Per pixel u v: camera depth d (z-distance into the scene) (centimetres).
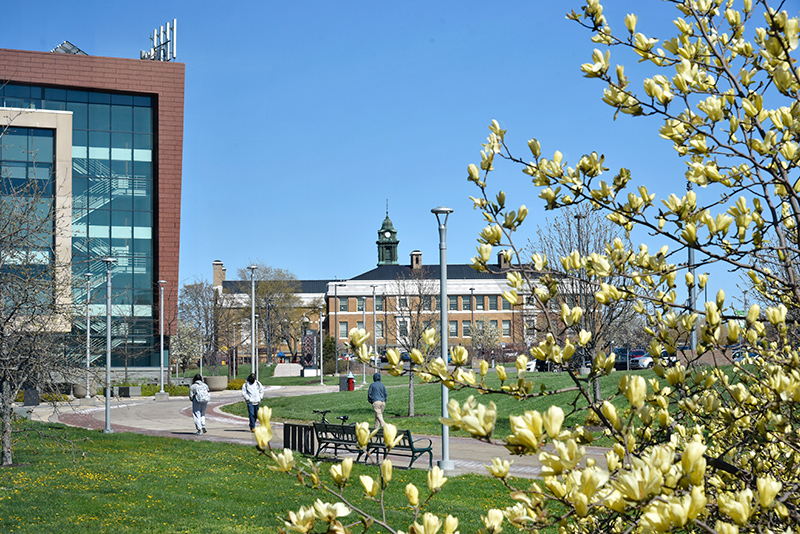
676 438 305
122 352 4297
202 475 1203
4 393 1261
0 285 1171
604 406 222
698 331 285
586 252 1736
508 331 8569
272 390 4872
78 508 925
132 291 4556
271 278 9081
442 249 1355
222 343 7725
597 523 317
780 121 270
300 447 1544
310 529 235
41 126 4050
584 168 287
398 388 3869
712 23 303
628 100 274
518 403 2214
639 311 321
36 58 4353
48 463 1305
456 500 1027
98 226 4519
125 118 4616
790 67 254
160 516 898
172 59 4891
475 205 286
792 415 296
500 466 239
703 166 276
